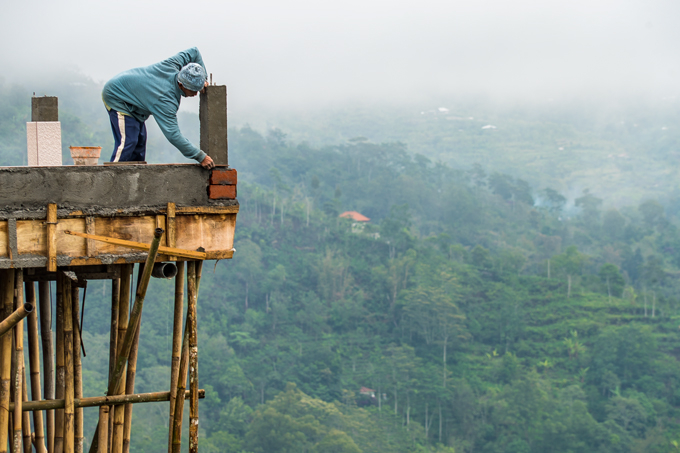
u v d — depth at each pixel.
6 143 115.31
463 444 75.81
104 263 4.32
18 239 4.14
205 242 4.65
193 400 4.39
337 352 96.81
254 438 66.06
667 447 74.25
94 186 4.32
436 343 101.56
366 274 120.94
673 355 101.12
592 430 76.06
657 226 168.62
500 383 90.31
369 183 175.50
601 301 112.81
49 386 5.39
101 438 4.60
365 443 69.06
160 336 82.75
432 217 165.50
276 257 122.19
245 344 96.06
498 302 109.94
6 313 4.19
